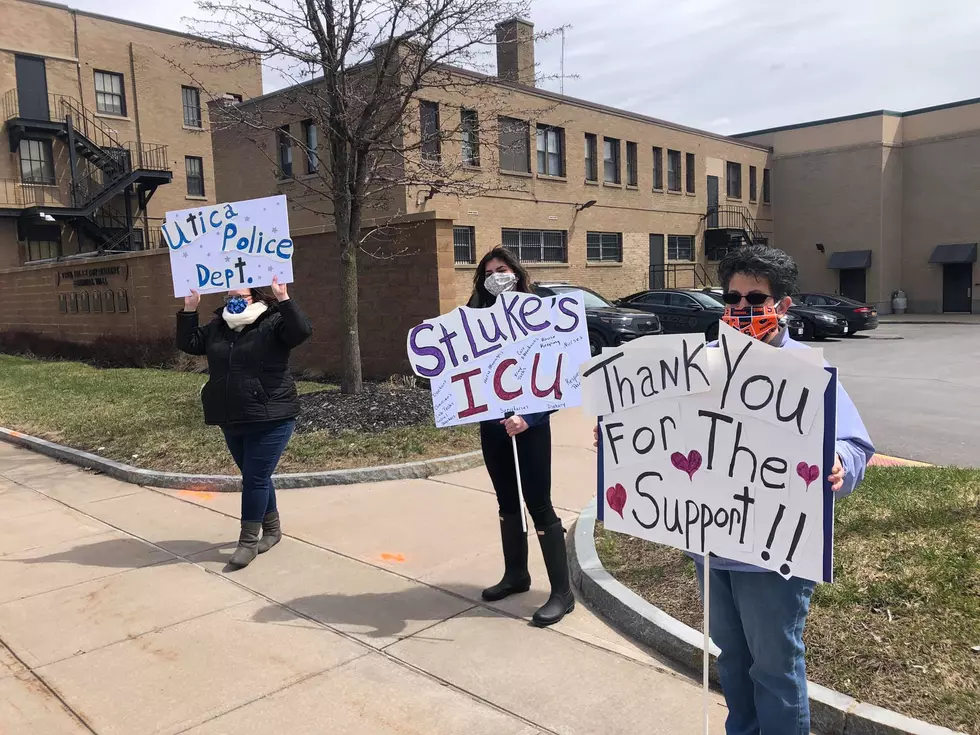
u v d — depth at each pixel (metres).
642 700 3.28
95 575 4.83
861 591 3.80
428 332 3.98
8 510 6.38
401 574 4.74
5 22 26.77
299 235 12.47
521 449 4.00
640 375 2.54
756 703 2.42
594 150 27.27
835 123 35.53
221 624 4.08
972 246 33.66
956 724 2.84
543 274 25.12
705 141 32.75
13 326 21.17
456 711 3.21
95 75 29.45
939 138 34.28
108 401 10.49
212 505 6.38
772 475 2.27
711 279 33.25
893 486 5.55
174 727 3.12
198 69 32.06
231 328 4.96
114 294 16.91
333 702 3.29
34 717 3.21
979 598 3.64
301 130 22.50
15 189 26.75
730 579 2.47
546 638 3.87
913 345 20.83
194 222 4.95
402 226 11.04
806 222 36.81
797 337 23.30
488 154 21.86
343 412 8.50
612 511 2.64
